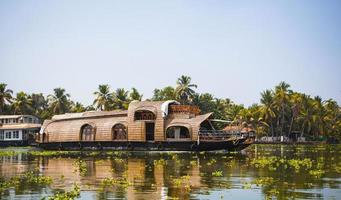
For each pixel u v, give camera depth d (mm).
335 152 53344
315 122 101000
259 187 19734
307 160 35750
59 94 105375
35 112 107688
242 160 36531
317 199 16656
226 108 108750
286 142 97312
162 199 16703
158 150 53312
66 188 19672
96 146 58000
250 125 97000
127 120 55375
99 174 25484
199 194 17891
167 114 53656
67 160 38094
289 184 20641
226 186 20078
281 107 100188
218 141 49781
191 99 94125
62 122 62375
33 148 72625
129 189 19203
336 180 22172
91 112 61062
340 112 119188
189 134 51188
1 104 95500
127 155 45531
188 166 30547
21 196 17594
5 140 81812
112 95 99625
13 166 31719
